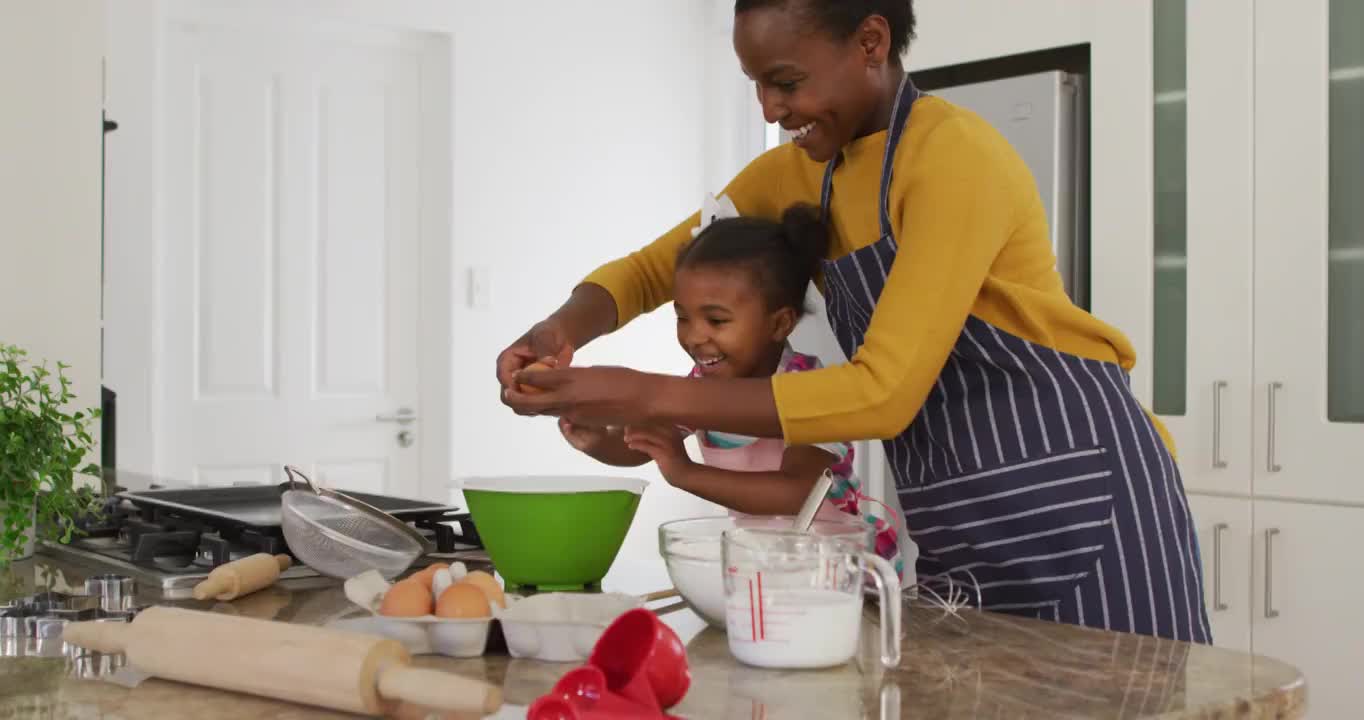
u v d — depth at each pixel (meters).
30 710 0.82
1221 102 2.48
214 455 3.85
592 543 1.26
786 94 1.21
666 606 1.19
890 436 1.13
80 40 1.98
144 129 3.64
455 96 4.15
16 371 1.39
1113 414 1.28
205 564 1.34
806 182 1.48
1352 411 2.36
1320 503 2.37
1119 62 2.60
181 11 3.73
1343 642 2.34
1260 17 2.43
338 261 4.04
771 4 1.17
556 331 1.38
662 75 4.66
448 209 4.16
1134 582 1.27
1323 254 2.36
